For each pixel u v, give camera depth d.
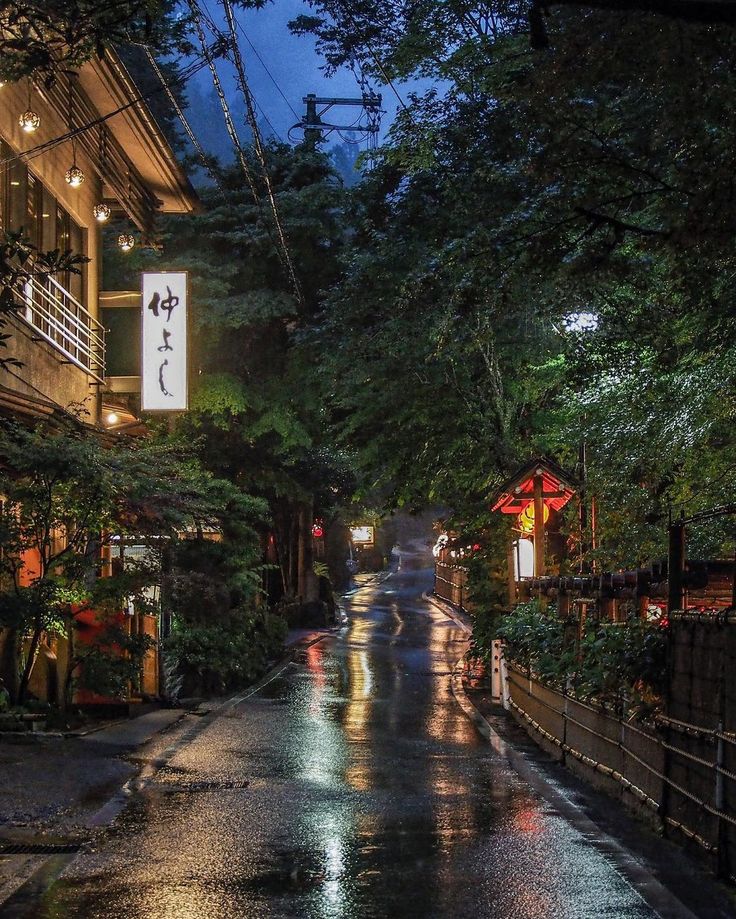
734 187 9.18
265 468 35.19
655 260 11.73
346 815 10.27
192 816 10.17
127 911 7.11
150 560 17.91
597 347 13.59
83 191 22.02
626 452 13.26
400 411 24.50
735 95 9.20
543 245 10.80
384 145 18.03
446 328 13.69
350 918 6.96
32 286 18.42
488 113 15.29
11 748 13.77
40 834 9.35
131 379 23.06
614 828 9.80
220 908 7.18
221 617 22.97
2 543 14.45
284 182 33.81
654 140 10.04
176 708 19.86
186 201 25.22
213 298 30.92
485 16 17.06
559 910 7.12
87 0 9.05
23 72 9.30
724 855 7.92
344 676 27.22
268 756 14.11
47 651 17.41
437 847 8.94
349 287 23.72
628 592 11.63
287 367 31.91
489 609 25.20
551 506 21.06
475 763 13.77
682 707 9.22
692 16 5.72
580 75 9.75
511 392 24.09
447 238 16.12
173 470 17.78
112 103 19.86
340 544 68.25
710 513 8.70
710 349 11.12
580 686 12.64
